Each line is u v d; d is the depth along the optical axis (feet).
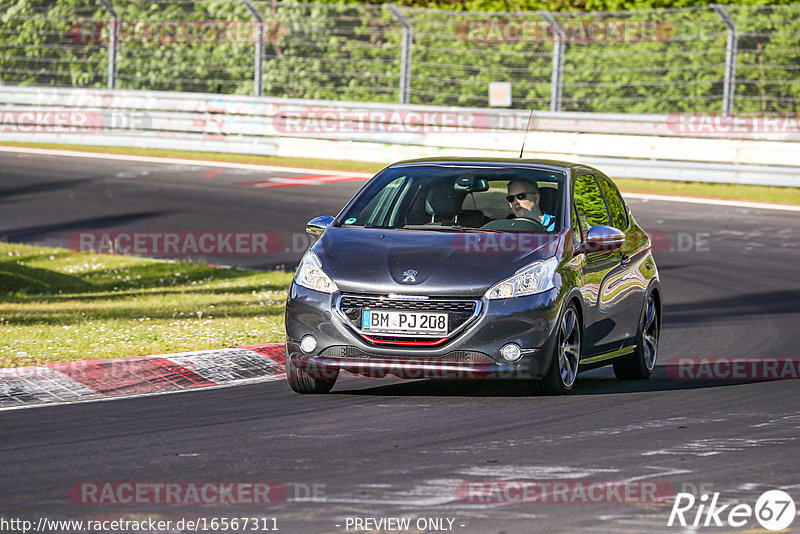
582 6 339.16
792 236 243.40
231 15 361.92
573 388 115.14
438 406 103.50
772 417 100.01
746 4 320.29
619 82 327.47
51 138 364.58
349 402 105.60
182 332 140.67
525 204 113.70
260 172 321.73
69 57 375.04
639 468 81.10
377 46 348.59
